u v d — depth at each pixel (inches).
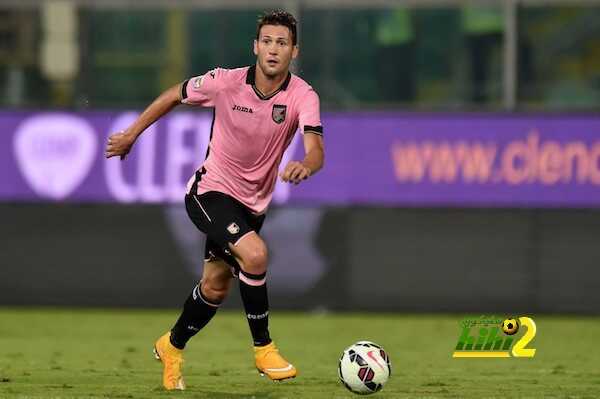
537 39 2110.0
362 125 2076.8
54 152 2102.6
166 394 988.6
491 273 2071.9
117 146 937.5
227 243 911.7
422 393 1035.3
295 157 2025.1
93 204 2101.4
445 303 2078.0
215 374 1180.5
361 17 2124.8
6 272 2114.9
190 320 982.4
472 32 2119.8
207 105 933.8
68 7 2150.6
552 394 1045.2
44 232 2107.5
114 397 970.7
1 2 2154.3
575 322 1979.6
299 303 2086.6
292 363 1346.0
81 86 2149.4
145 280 2101.4
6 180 2107.5
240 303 2111.2
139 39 2145.7
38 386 1061.8
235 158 928.3
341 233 2080.5
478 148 2063.2
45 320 1924.2
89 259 2106.3
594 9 2102.6
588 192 2048.5
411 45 2123.5
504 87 2113.7
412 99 2127.2
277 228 2089.1
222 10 2128.4
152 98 2148.1
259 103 913.5
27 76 2160.4
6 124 2103.8
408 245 2078.0
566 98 2113.7
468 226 2071.9
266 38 896.9
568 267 2060.8
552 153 2054.6
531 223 2062.0
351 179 2079.2
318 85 2130.9
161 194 2091.5
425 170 2073.1
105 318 1967.3
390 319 2011.6
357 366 942.4
